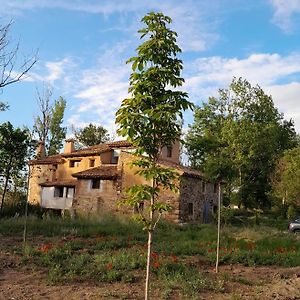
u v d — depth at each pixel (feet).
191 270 36.76
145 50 20.94
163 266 35.91
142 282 32.01
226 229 75.00
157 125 21.08
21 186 93.25
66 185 126.00
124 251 45.57
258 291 30.58
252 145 151.84
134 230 69.87
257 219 118.11
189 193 106.22
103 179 113.39
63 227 70.03
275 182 144.56
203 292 29.91
